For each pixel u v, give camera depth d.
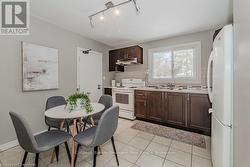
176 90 2.82
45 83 2.56
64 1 1.95
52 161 1.74
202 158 1.81
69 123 2.06
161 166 1.66
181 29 2.97
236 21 1.04
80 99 1.85
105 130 1.43
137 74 4.13
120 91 3.70
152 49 3.83
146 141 2.29
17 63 2.19
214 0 1.89
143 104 3.30
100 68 3.98
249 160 0.77
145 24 2.73
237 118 1.01
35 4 2.02
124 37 3.52
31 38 2.36
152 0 1.91
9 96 2.11
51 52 2.66
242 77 0.90
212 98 1.66
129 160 1.79
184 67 3.35
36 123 2.46
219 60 1.31
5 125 2.07
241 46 0.92
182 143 2.22
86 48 3.51
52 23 2.68
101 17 2.38
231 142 1.17
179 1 1.93
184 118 2.73
